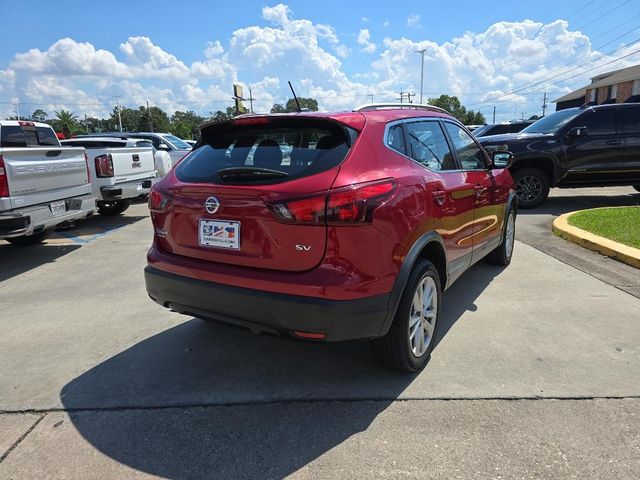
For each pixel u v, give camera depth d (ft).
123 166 31.91
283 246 9.00
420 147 11.72
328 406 9.62
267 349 12.23
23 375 11.13
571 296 15.38
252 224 9.25
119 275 19.27
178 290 10.28
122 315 14.80
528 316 13.85
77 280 18.72
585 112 30.83
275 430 8.89
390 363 10.48
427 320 11.15
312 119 9.91
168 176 11.12
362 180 9.00
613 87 161.89
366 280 8.92
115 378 10.89
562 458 8.00
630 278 17.02
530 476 7.61
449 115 14.67
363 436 8.66
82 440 8.71
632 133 30.71
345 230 8.68
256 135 10.69
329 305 8.70
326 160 9.21
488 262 18.89
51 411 9.63
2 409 9.73
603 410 9.28
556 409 9.34
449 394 9.93
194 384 10.56
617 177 31.17
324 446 8.42
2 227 18.95
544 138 30.68
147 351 12.24
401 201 9.60
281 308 8.93
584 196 37.86
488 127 60.34
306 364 11.39
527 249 21.27
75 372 11.21
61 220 22.31
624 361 11.16
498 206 16.46
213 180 9.88
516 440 8.46
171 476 7.79
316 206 8.63
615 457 8.01
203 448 8.43
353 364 11.34
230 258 9.66
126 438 8.75
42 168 20.86
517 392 9.93
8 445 8.61
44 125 26.00
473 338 12.51
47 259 22.33
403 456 8.12
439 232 11.22
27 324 14.25
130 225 31.24
